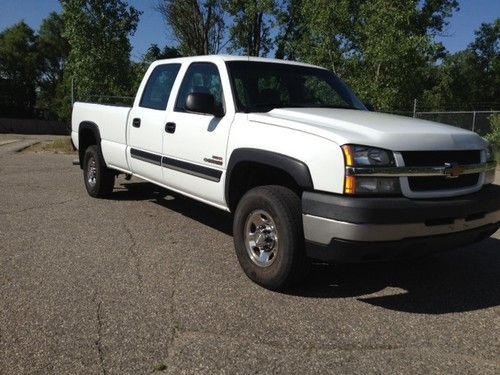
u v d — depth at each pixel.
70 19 15.86
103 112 7.50
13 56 54.00
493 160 4.69
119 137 7.04
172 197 8.21
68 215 6.89
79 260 5.10
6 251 5.30
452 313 4.15
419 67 14.77
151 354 3.36
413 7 13.77
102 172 7.70
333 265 5.18
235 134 4.84
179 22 35.75
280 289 4.41
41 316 3.84
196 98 4.97
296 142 4.21
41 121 47.47
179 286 4.50
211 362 3.28
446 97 43.81
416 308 4.23
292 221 4.18
